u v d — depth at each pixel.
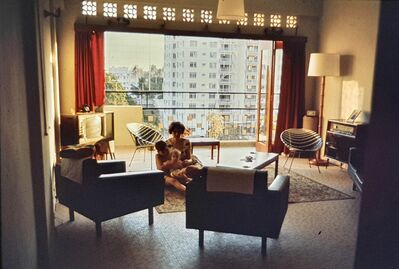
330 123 5.77
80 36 5.73
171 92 7.58
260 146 7.25
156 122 7.62
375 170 1.13
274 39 6.53
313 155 6.52
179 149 4.62
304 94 6.80
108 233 3.20
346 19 5.86
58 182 3.45
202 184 2.87
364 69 5.38
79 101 5.84
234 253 2.88
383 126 1.10
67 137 5.15
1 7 1.63
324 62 5.80
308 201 4.14
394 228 1.10
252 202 2.80
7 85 1.70
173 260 2.75
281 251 2.92
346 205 4.02
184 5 6.12
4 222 1.51
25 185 2.11
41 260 2.53
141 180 3.27
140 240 3.07
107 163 3.62
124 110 7.01
